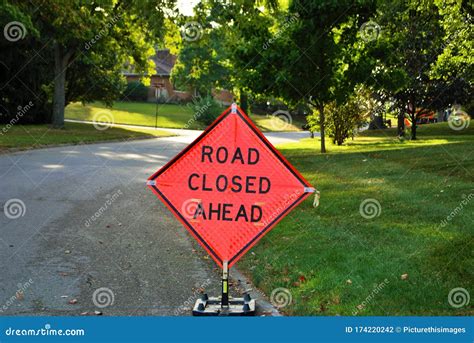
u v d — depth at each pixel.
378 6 26.23
